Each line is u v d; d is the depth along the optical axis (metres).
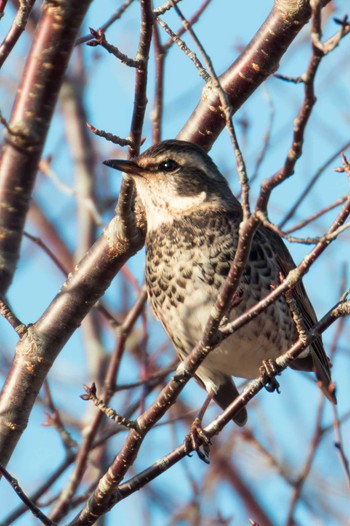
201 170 11.98
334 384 11.85
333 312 8.72
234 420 12.32
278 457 14.48
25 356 10.52
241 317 8.45
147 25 8.90
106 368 15.88
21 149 10.90
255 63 11.73
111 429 12.41
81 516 9.44
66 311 10.76
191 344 11.55
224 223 11.55
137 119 9.33
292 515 12.20
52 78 10.71
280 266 11.54
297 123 7.05
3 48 9.58
